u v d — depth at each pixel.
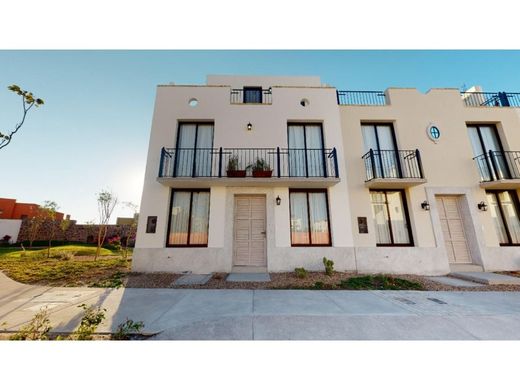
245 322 3.07
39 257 9.29
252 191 7.18
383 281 5.55
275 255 6.66
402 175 7.42
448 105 8.03
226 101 7.84
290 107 7.87
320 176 7.43
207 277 5.87
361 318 3.21
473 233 7.04
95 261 8.50
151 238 6.64
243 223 7.16
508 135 7.84
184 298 4.21
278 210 7.00
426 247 6.82
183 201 7.21
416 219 7.05
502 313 3.44
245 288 4.97
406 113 7.92
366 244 6.81
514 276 6.03
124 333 2.73
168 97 7.78
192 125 7.80
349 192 7.22
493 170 7.65
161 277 5.92
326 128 7.73
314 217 7.18
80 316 3.35
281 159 7.44
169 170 7.22
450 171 7.46
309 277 5.92
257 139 7.56
